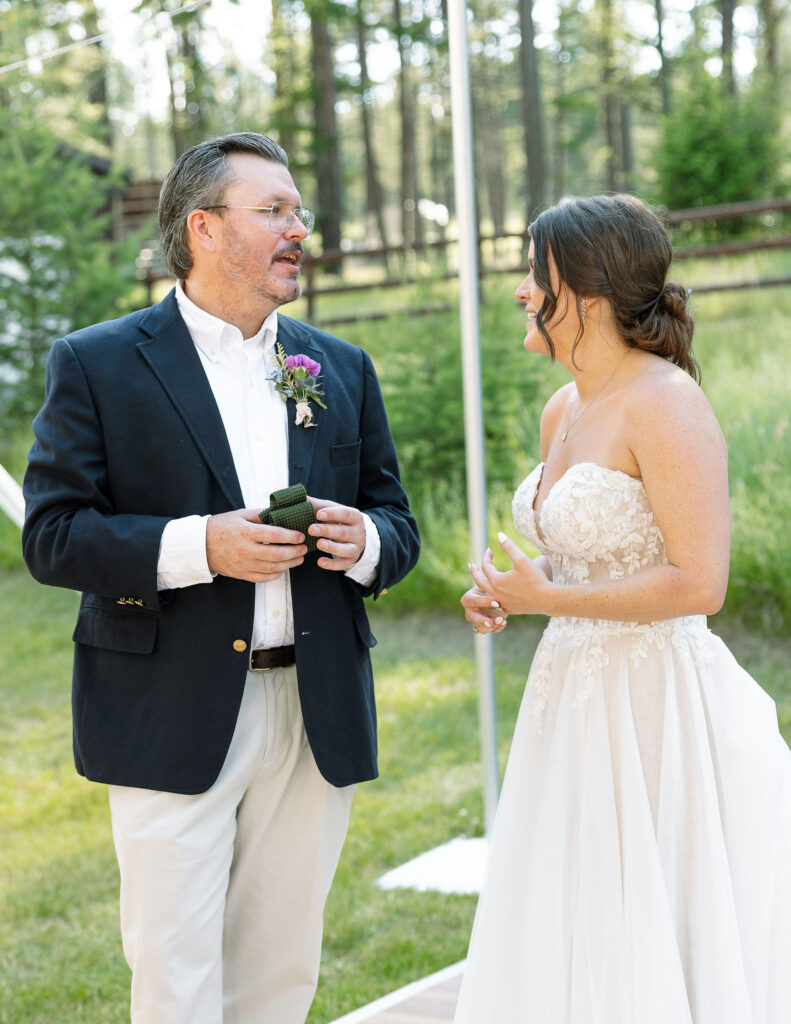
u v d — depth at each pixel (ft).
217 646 6.50
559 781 6.38
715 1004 5.89
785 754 6.37
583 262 6.27
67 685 19.72
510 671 18.56
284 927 7.14
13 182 30.37
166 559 6.22
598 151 109.40
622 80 85.76
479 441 10.87
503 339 23.44
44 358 31.01
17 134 31.50
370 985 9.84
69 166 32.27
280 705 6.83
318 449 6.95
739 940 5.98
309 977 7.22
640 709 6.29
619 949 6.05
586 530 6.26
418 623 21.70
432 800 14.26
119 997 10.02
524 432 22.63
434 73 91.61
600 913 6.14
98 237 35.09
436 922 11.04
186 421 6.56
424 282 24.04
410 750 16.05
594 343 6.46
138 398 6.55
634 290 6.30
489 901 6.63
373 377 7.56
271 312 6.95
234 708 6.50
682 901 6.07
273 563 6.22
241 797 6.84
